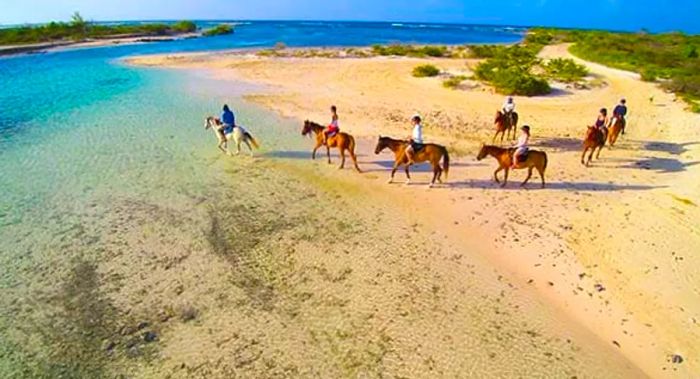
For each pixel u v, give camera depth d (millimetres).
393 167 16078
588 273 10031
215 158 16891
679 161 16734
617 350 8047
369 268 10250
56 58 46031
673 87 29484
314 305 9055
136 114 22766
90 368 7547
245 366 7633
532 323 8625
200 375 7453
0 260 10352
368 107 24938
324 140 16266
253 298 9234
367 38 89250
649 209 12852
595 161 16922
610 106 25688
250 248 11008
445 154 14211
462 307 9023
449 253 10859
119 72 36438
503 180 15078
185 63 42062
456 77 33312
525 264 10422
